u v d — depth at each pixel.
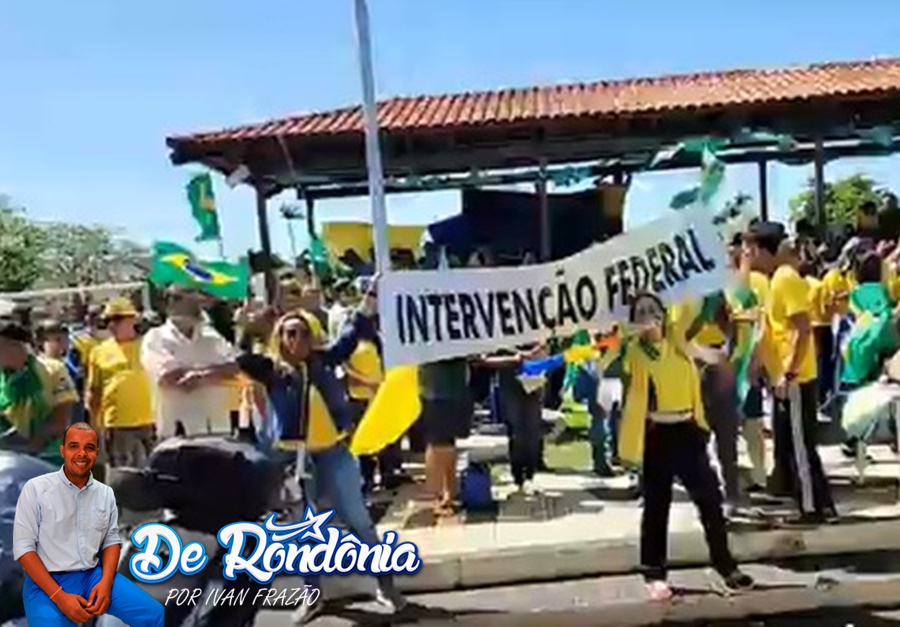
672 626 7.05
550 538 8.25
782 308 8.18
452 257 14.22
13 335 6.98
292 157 13.70
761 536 7.98
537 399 9.91
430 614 7.29
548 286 7.92
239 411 7.85
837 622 6.91
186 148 13.30
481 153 14.08
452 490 9.10
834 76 14.52
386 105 15.03
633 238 8.04
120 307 8.68
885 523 8.08
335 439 7.17
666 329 7.19
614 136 13.57
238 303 9.24
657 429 7.20
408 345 7.60
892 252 9.95
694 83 15.21
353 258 15.59
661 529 7.30
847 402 9.37
